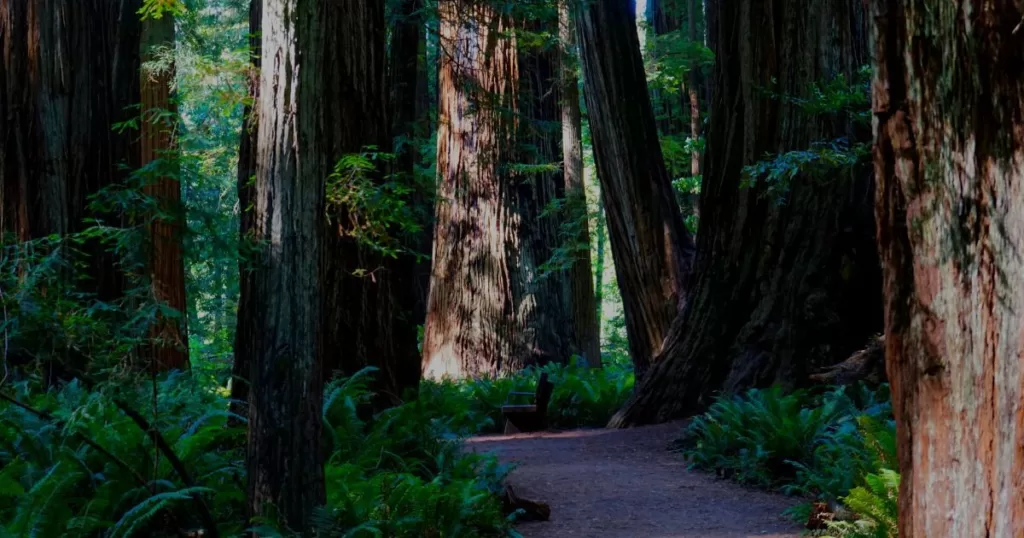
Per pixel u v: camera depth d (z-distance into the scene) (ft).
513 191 61.77
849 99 29.45
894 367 10.35
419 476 25.68
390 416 27.63
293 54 16.51
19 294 17.67
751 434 30.96
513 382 52.75
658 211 45.78
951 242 9.36
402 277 32.89
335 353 29.43
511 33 45.39
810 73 37.55
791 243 38.58
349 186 23.89
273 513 16.48
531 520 24.50
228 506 19.92
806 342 37.60
